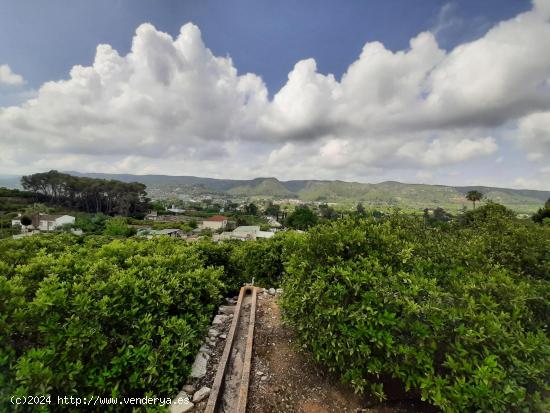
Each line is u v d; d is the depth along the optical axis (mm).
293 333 4031
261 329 4266
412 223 4996
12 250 4602
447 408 2037
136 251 4754
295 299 3328
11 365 2076
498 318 2387
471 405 2018
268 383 3031
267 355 3553
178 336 3027
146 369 2537
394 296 2686
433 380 2287
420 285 2729
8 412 1895
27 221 46562
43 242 5305
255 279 6699
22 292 2633
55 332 2371
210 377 3135
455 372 2219
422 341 2391
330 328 2738
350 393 2906
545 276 3637
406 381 2379
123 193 80562
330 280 3072
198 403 2713
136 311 2854
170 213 96188
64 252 4730
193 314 3594
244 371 3104
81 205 78812
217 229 67312
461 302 2646
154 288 3207
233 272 6406
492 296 2711
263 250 6781
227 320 4613
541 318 2766
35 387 1989
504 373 1985
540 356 2094
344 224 3717
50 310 2477
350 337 2609
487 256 3928
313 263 3426
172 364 2785
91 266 3457
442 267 3439
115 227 39250
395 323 2496
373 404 2766
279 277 6496
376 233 3512
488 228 5102
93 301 2676
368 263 3014
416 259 3361
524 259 3775
